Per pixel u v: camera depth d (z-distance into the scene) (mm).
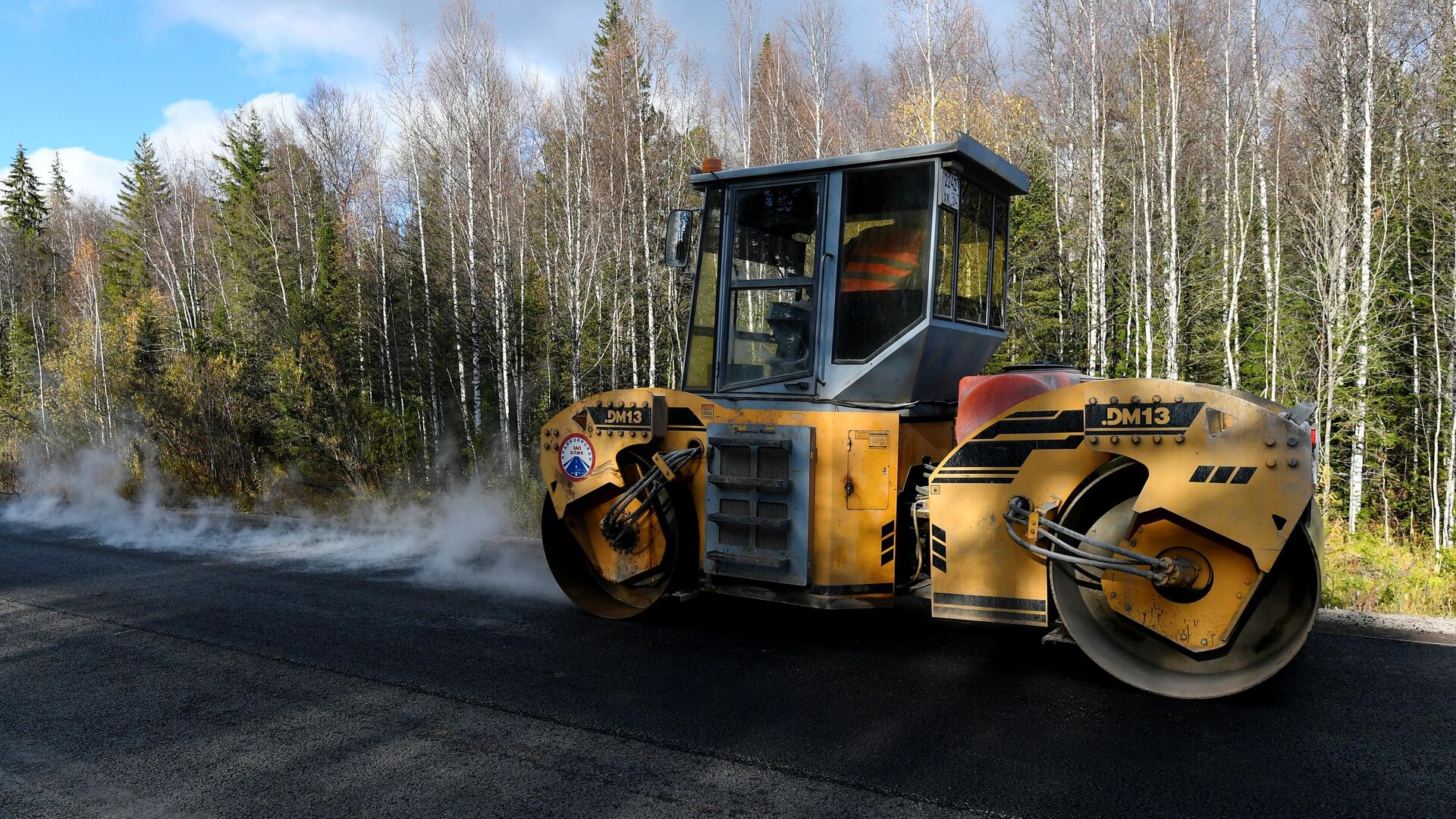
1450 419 16953
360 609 6262
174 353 20797
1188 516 3840
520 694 4363
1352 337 15914
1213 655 3965
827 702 4109
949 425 5469
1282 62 20141
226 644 5449
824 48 22688
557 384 23422
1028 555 4336
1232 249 19984
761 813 3072
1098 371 17875
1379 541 11797
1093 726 3736
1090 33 18500
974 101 21609
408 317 25594
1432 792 3090
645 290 21375
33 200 57344
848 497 4820
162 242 36844
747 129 22156
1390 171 17672
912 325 4906
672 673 4617
